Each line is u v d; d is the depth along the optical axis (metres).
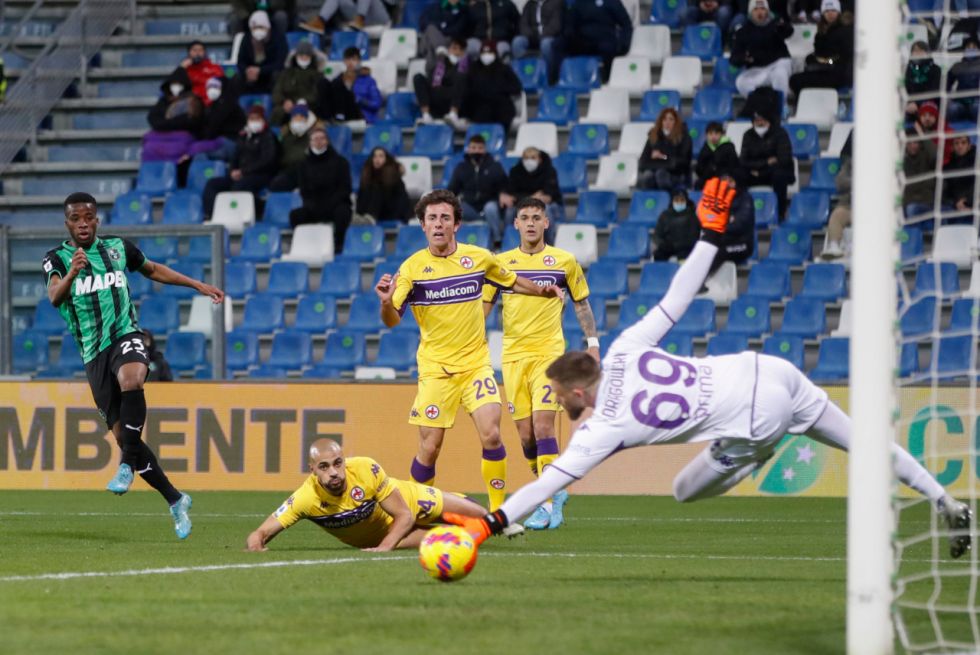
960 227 43.75
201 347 39.56
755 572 17.83
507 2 56.06
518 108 54.53
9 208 54.66
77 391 38.53
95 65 59.94
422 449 23.62
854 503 11.02
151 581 16.25
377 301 47.34
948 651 11.88
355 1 59.28
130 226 39.75
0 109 55.78
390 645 11.70
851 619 10.99
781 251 47.59
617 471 37.16
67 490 38.41
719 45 55.72
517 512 15.29
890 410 11.04
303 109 51.50
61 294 22.42
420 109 54.53
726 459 15.78
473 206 48.22
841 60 52.12
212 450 37.91
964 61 44.78
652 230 48.72
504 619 13.17
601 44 55.25
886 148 11.18
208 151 53.75
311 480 20.38
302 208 49.81
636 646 11.72
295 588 15.51
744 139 48.41
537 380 26.06
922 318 43.00
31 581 16.30
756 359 15.47
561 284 26.58
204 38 60.28
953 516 16.80
